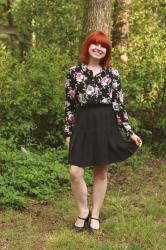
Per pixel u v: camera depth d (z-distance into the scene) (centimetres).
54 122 770
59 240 484
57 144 773
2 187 590
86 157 491
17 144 742
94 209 519
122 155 497
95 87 489
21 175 619
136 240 497
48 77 769
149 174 735
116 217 552
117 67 818
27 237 498
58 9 1116
